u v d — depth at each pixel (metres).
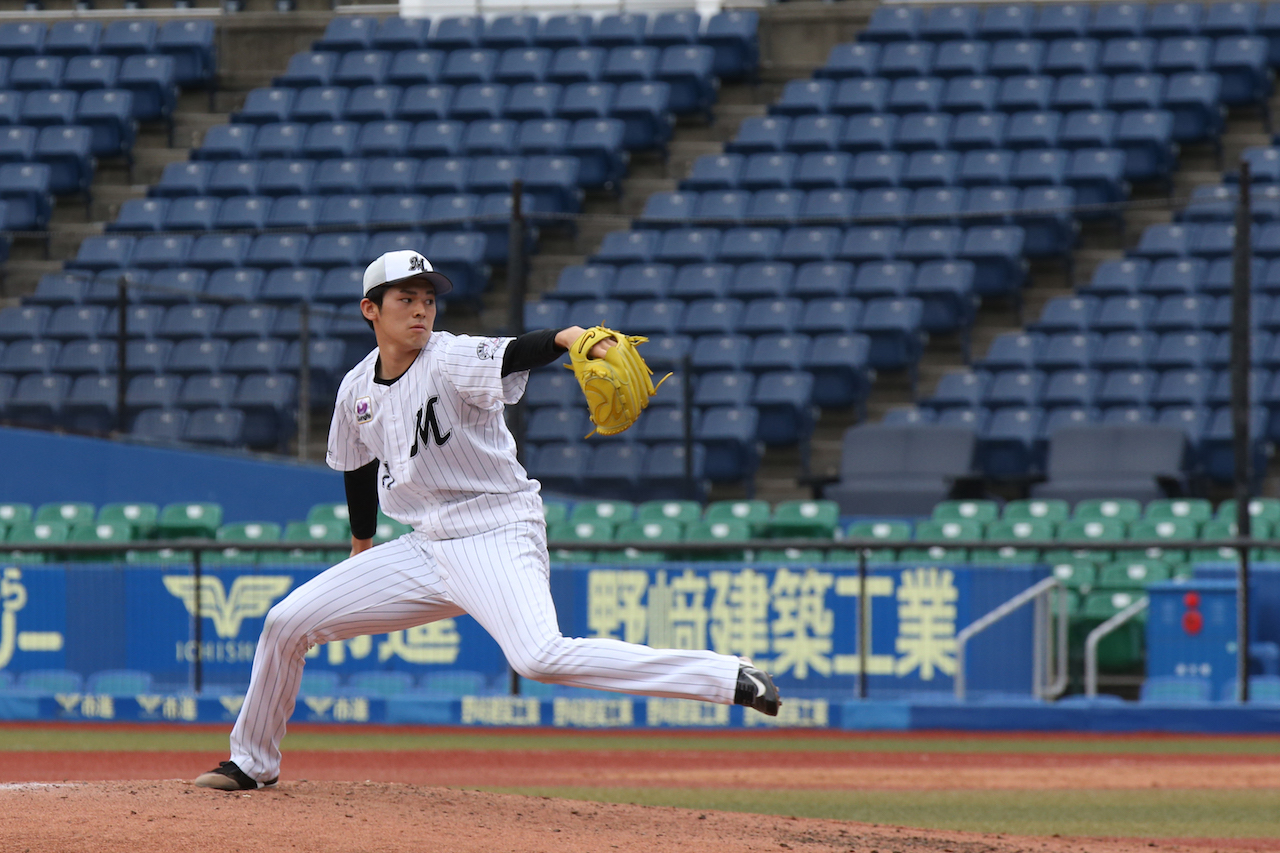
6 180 81.25
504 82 87.75
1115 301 67.88
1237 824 27.56
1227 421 60.66
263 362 60.19
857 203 76.25
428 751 38.72
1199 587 43.03
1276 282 68.00
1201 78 78.62
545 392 63.28
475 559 17.61
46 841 16.02
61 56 91.44
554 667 17.03
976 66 84.75
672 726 43.84
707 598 44.34
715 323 68.62
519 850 16.78
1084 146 78.00
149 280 74.69
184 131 89.31
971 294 70.38
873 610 43.91
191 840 16.17
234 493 59.75
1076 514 53.34
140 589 45.94
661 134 83.31
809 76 88.19
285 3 97.19
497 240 76.06
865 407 67.06
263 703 19.08
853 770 35.28
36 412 61.12
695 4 92.31
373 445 18.22
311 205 78.75
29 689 46.09
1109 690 45.28
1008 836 22.67
